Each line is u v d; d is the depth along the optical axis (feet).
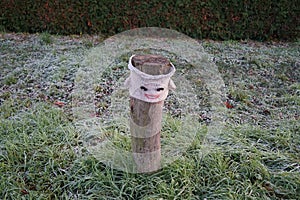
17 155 7.62
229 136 8.36
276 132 8.52
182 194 6.47
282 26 17.57
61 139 8.29
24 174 7.17
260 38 17.76
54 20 17.48
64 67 12.45
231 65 13.56
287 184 6.75
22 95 10.78
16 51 14.39
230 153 7.59
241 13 17.31
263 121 9.43
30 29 17.69
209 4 17.13
